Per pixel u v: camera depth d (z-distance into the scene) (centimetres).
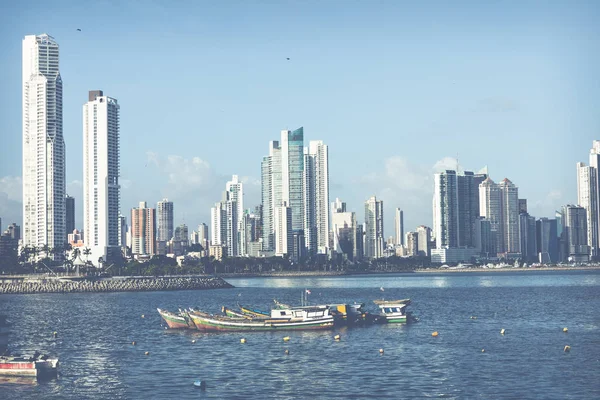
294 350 17062
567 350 16588
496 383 13275
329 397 12381
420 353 16475
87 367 15250
